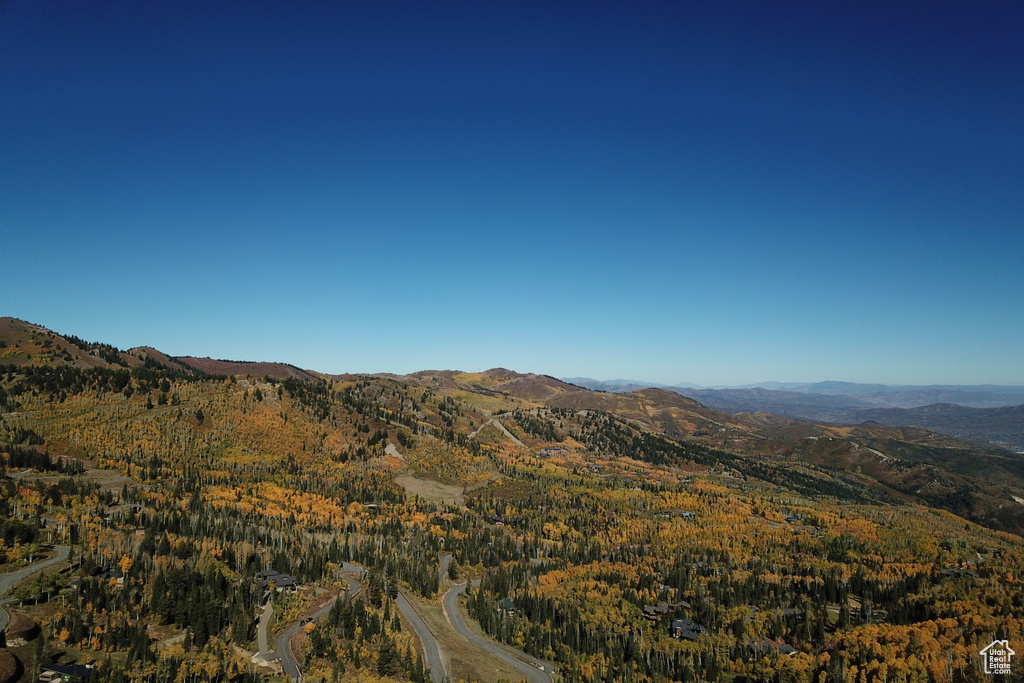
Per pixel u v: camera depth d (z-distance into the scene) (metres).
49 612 171.00
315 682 163.88
